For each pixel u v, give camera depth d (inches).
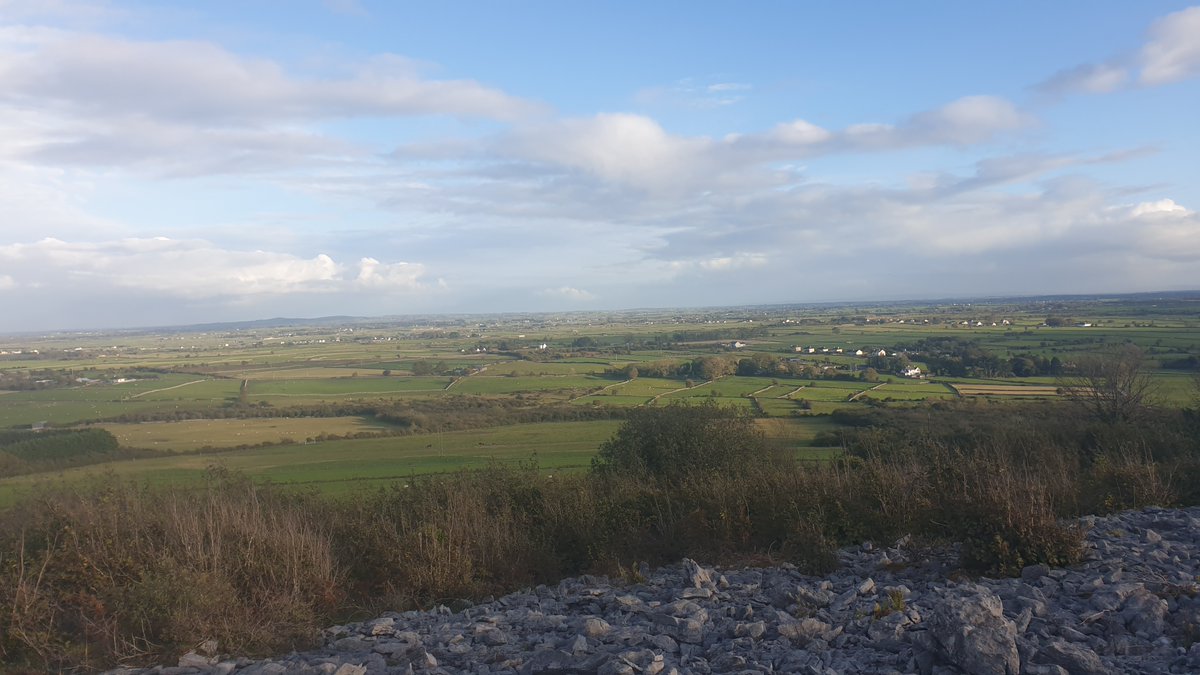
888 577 279.7
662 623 238.1
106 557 264.5
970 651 177.0
